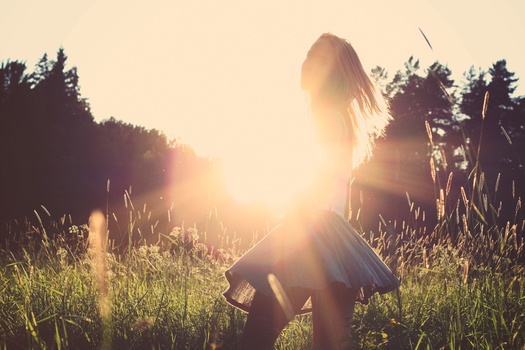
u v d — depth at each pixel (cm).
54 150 5797
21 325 416
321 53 322
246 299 308
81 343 411
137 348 407
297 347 425
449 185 399
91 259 530
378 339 387
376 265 313
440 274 511
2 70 5950
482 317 413
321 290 296
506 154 4441
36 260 614
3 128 5666
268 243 299
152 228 621
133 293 495
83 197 5828
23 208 5384
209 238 634
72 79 8781
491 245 479
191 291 531
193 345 412
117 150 7075
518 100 7738
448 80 8025
